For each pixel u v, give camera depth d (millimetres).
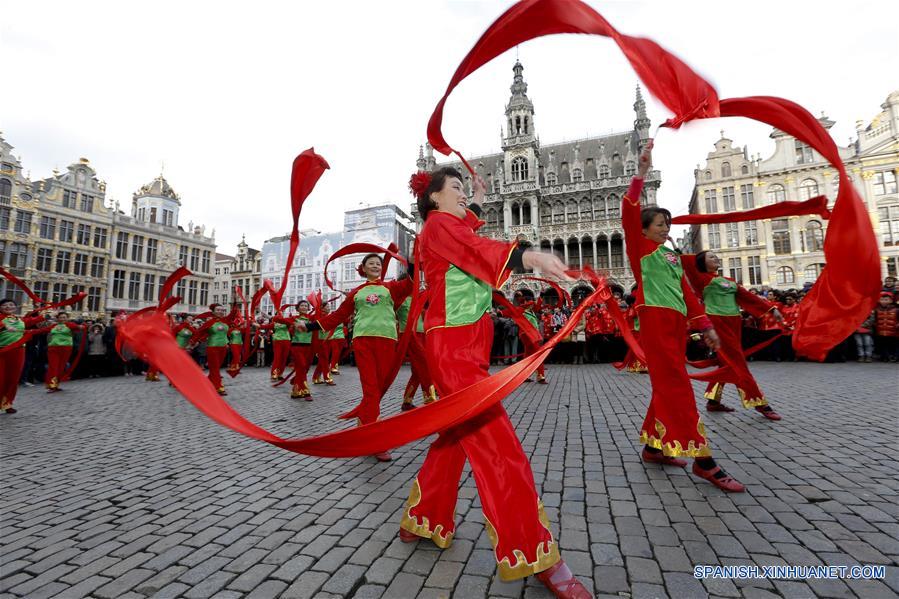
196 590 2068
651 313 3424
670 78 1717
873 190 33812
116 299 44062
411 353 4895
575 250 42344
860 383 8172
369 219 52250
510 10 1708
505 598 1934
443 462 2326
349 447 1613
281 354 12148
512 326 14750
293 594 2020
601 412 6203
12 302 7641
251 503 3176
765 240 36062
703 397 7215
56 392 10375
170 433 5648
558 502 3018
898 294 12359
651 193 41750
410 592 2002
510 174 44906
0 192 36469
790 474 3447
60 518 2969
